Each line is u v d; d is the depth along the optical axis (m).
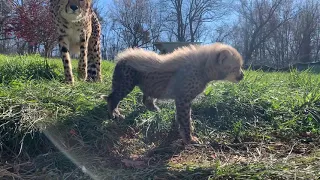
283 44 8.40
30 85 1.13
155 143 0.96
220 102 1.12
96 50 1.59
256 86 1.29
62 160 0.81
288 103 1.16
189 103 0.94
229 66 0.96
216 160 0.84
